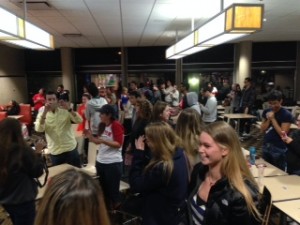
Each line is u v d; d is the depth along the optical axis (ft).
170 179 6.30
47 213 2.58
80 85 38.27
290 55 35.96
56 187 2.66
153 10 16.83
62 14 17.48
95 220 2.64
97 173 11.14
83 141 14.90
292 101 33.81
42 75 38.09
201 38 12.71
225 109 27.81
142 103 10.52
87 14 17.63
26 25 11.29
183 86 25.22
